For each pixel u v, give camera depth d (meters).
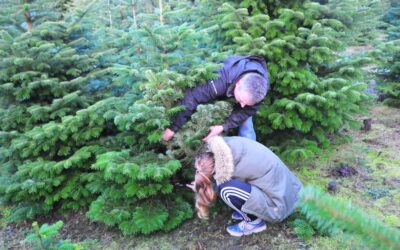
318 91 3.21
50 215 3.17
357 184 3.16
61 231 2.92
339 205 0.71
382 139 4.11
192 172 2.95
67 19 3.85
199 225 2.78
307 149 3.35
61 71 3.45
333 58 3.47
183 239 2.64
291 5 3.65
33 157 3.18
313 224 2.47
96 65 3.69
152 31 2.69
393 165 3.46
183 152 2.80
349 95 3.01
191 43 2.88
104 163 2.45
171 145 2.79
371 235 0.69
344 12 3.44
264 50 3.12
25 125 3.27
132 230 2.60
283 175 2.38
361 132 4.38
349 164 3.54
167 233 2.73
